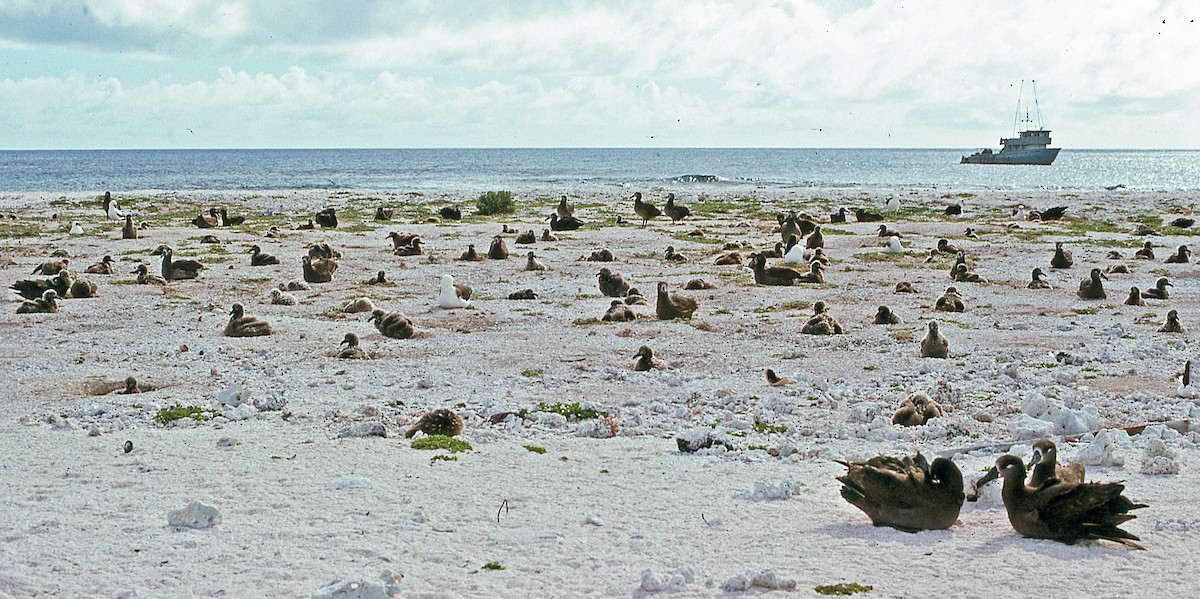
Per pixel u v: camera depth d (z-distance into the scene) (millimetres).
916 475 10961
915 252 42562
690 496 12219
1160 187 126188
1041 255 41656
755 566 9812
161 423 16016
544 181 128375
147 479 12859
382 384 18828
